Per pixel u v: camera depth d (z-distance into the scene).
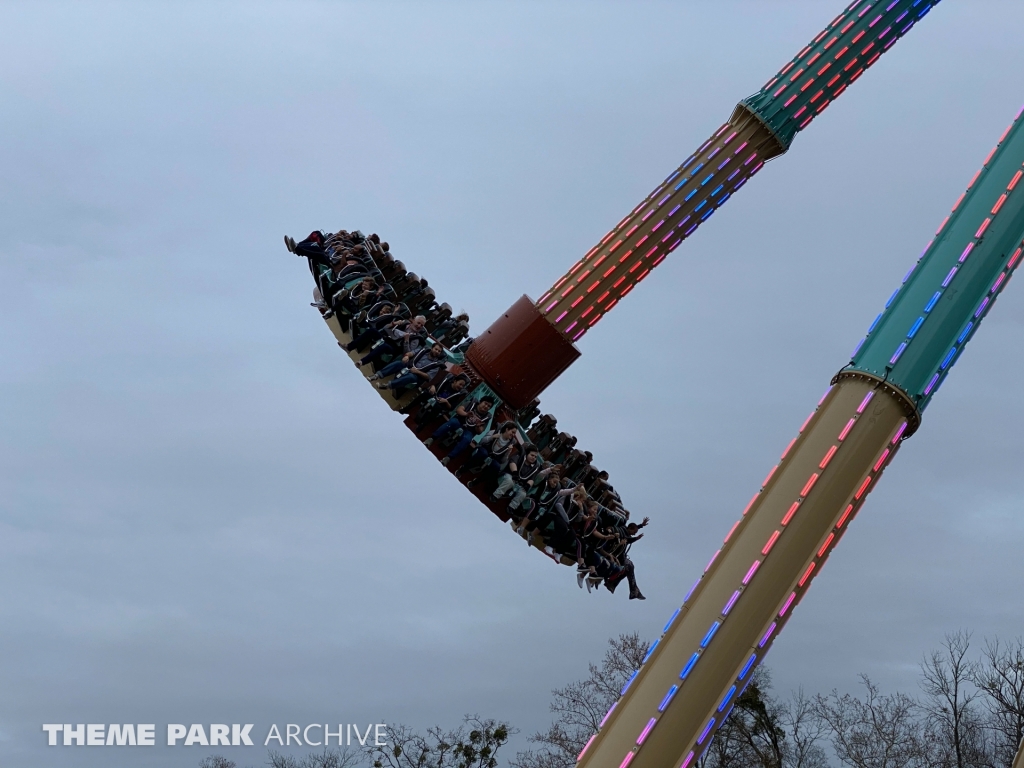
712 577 13.57
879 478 13.88
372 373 27.58
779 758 48.66
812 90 28.92
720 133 29.25
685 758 12.54
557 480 27.39
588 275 28.22
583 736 51.56
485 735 51.62
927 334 14.16
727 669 12.88
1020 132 15.43
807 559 13.29
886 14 28.88
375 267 28.80
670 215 28.56
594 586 28.75
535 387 28.16
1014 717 46.41
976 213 14.89
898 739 47.16
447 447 27.22
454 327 30.06
